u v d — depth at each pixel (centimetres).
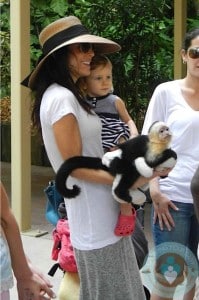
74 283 314
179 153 319
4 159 1102
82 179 259
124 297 266
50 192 342
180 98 323
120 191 251
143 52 772
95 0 766
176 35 643
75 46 269
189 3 807
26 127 572
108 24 762
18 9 557
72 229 270
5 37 839
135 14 754
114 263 264
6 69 895
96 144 269
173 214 321
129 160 250
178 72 645
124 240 268
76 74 274
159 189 322
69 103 258
